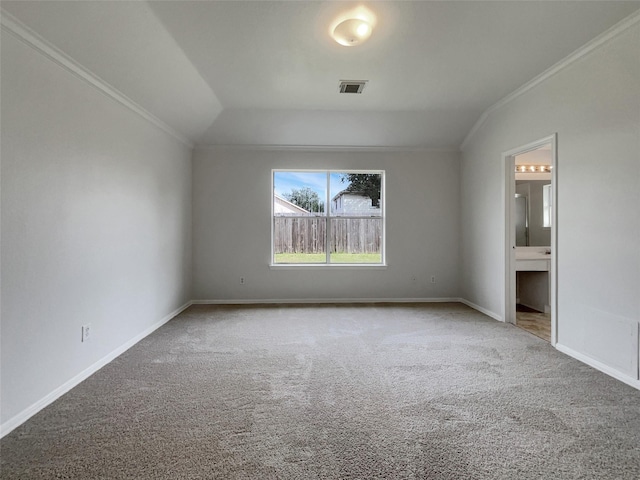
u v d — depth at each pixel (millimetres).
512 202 3787
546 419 1868
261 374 2480
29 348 1975
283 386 2287
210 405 2037
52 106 2168
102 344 2691
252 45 2613
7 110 1846
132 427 1812
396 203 4977
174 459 1556
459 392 2189
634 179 2240
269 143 4746
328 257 5039
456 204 5012
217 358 2799
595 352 2566
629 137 2268
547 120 3053
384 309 4508
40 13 1900
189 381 2367
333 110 4051
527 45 2598
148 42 2490
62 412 1975
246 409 1991
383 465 1511
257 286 4902
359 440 1691
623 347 2332
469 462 1526
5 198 1836
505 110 3721
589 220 2596
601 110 2477
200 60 2850
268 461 1539
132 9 2150
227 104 3885
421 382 2338
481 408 1989
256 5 2143
